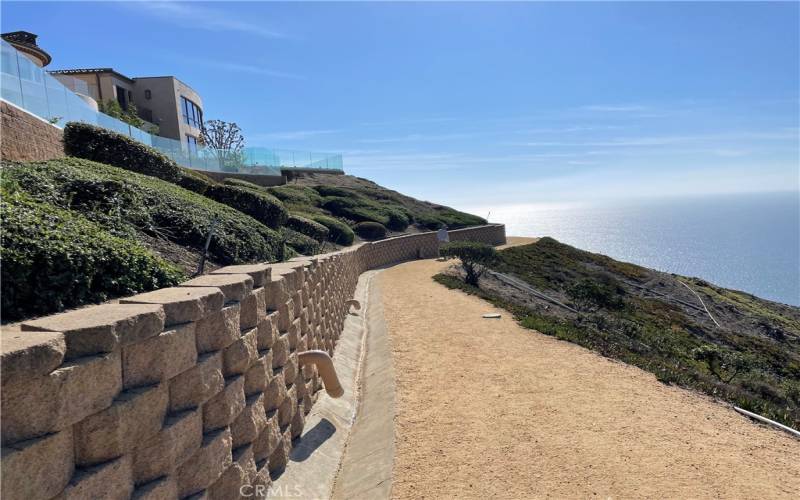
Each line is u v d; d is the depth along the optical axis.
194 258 8.26
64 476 2.60
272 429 5.57
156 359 3.37
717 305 35.16
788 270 183.00
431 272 26.56
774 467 6.20
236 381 4.56
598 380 9.27
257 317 5.28
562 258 38.81
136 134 27.92
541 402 8.16
